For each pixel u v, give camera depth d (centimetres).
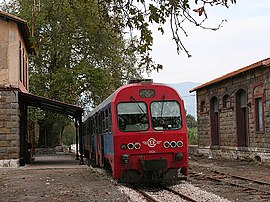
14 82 2492
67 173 2144
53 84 3962
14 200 1340
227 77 2881
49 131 4875
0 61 2488
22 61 2841
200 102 3578
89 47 4000
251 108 2636
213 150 3269
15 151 2484
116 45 4003
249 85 2653
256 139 2580
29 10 3500
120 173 1577
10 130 2483
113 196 1355
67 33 3656
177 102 1638
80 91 4125
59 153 4916
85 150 3338
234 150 2891
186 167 1600
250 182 1688
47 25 3478
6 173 2184
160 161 1566
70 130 7712
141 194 1412
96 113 2209
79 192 1466
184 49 795
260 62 2381
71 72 3900
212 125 3331
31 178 1939
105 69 4150
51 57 4041
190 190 1448
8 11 4138
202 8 730
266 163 2442
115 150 1579
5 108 2478
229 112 2981
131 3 828
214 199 1255
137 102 1625
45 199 1342
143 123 1606
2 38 2497
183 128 1614
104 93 4091
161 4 791
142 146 1580
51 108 3084
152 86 1641
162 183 1664
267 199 1271
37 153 4719
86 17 882
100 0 857
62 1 913
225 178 1844
